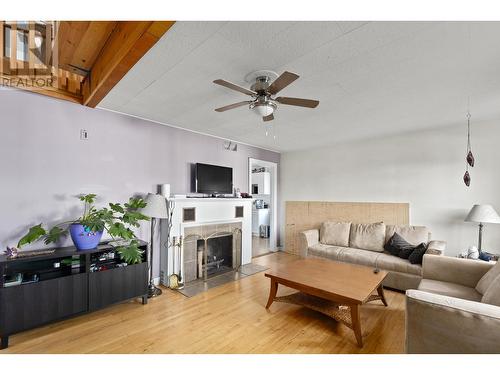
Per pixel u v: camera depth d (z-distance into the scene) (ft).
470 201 11.28
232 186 14.42
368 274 8.77
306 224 17.06
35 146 8.15
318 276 8.55
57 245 8.46
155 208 9.58
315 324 7.75
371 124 11.48
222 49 5.66
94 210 8.58
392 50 5.65
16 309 6.57
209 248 13.07
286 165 18.62
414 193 12.82
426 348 4.60
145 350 6.35
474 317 4.18
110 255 8.77
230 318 8.09
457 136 11.63
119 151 10.14
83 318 8.00
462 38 5.17
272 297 8.77
